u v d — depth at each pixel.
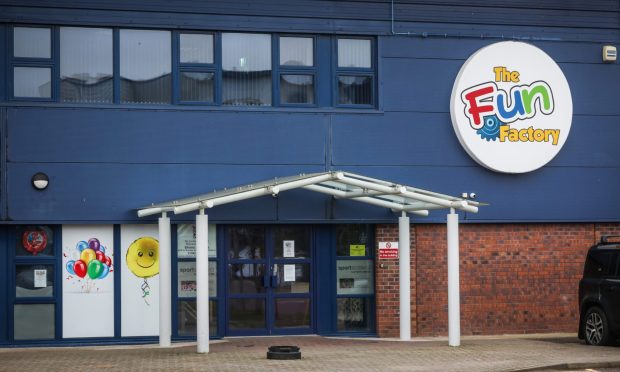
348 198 17.86
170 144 17.66
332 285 18.45
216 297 17.97
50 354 15.78
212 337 17.88
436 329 18.61
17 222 17.06
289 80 18.30
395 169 18.48
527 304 19.06
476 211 16.59
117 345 17.34
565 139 19.00
